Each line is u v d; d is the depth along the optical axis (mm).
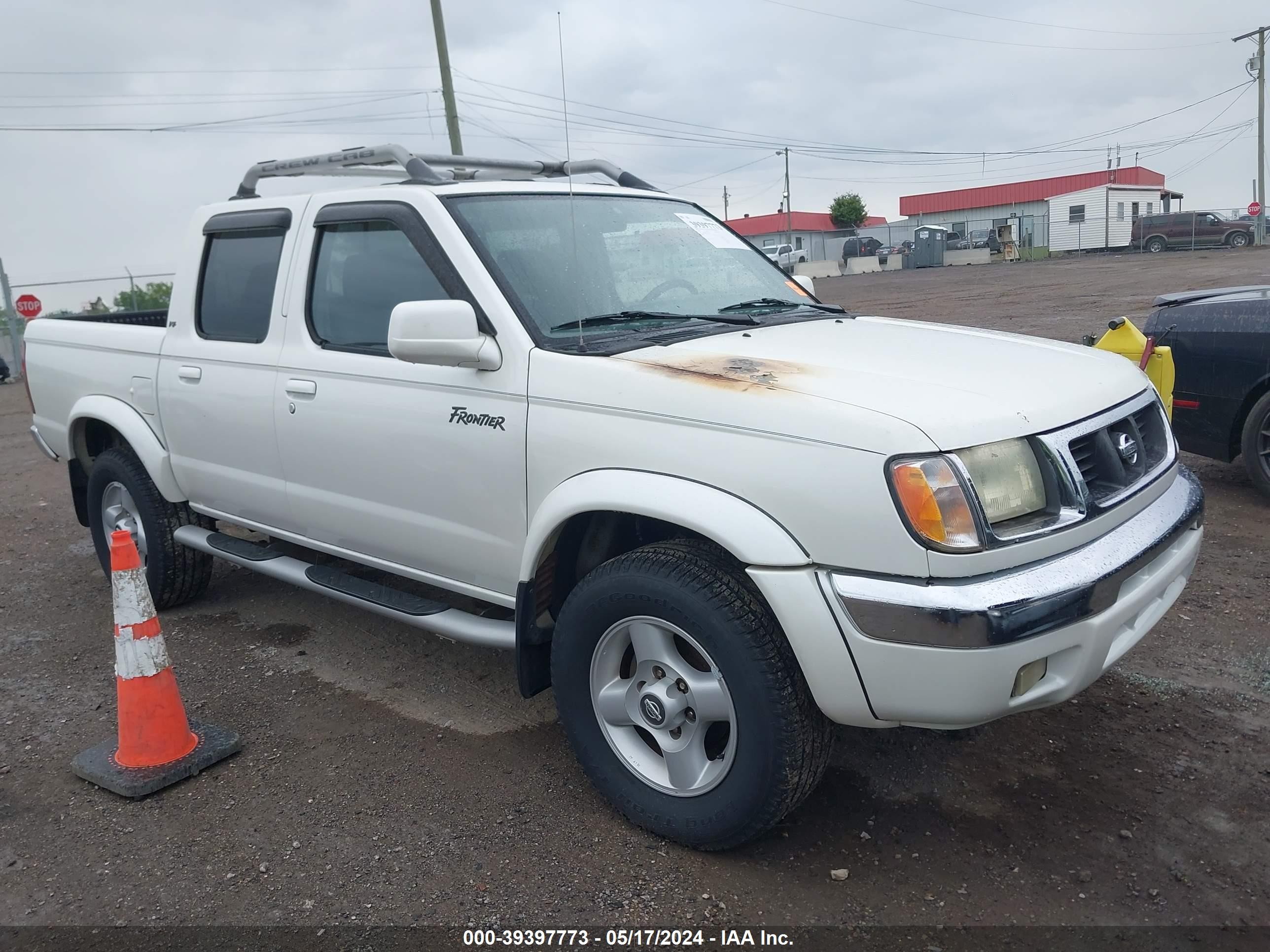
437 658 4453
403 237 3514
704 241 4055
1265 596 4566
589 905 2721
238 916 2732
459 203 3445
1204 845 2857
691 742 2844
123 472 4887
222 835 3127
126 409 4797
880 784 3252
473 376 3201
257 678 4305
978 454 2441
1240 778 3176
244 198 4590
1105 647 2570
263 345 4020
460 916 2697
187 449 4484
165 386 4512
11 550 6605
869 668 2443
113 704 4141
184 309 4473
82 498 5531
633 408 2805
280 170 4496
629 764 3004
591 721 3057
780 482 2521
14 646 4832
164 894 2842
